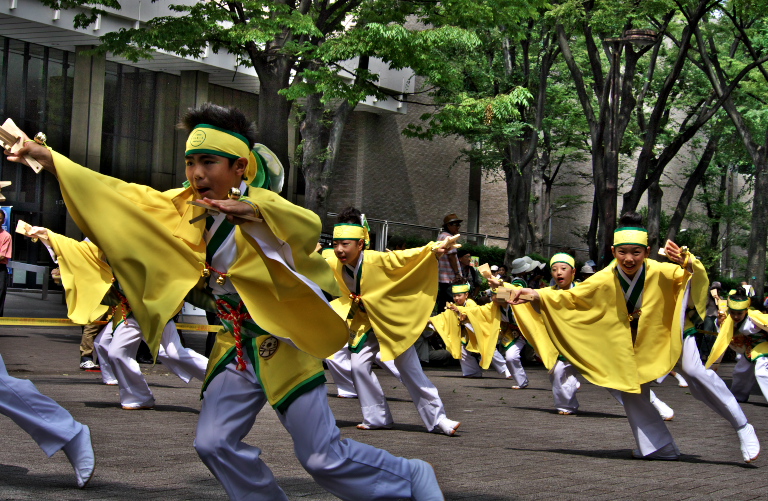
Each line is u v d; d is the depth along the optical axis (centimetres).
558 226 3403
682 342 603
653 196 2072
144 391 767
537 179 2469
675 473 564
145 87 2195
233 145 316
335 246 699
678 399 1152
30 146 298
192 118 320
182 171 2256
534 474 540
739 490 513
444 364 1647
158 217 322
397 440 665
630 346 610
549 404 1020
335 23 1473
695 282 595
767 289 2228
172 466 501
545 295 620
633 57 1672
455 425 704
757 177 1898
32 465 480
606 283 611
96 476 461
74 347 1336
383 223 2538
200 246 320
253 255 314
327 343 324
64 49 2062
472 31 1380
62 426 414
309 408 319
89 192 304
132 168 2184
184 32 1329
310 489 455
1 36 1959
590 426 815
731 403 612
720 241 3541
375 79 1374
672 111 3111
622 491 495
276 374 317
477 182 3259
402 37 1302
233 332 318
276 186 350
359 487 324
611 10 1555
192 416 737
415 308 702
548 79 2294
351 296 704
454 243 689
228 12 1340
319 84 1339
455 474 528
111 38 1374
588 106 1731
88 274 730
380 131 2638
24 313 1633
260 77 1420
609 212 1686
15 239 2034
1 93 1972
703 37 1919
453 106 1546
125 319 757
